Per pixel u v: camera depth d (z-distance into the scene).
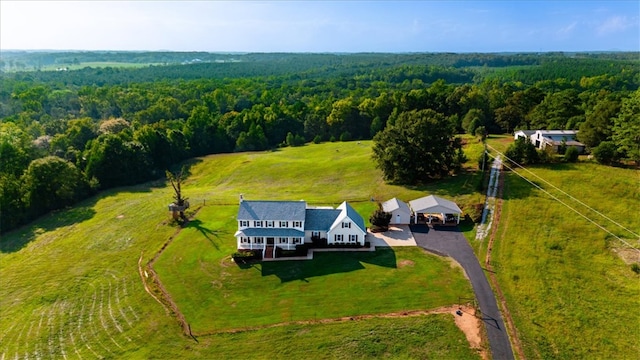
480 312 42.38
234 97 196.12
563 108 104.06
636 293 43.25
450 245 56.22
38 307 48.56
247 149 130.88
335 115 141.38
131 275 53.66
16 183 78.81
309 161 103.62
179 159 119.19
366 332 40.50
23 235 70.81
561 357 36.28
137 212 75.88
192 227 65.88
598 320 40.03
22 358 40.56
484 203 66.19
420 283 47.84
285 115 146.88
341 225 56.84
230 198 79.62
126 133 113.94
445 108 133.38
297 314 43.84
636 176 68.88
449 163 80.56
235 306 45.78
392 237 59.16
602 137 80.94
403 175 79.12
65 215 78.56
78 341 42.44
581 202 62.34
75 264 57.84
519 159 80.88
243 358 38.47
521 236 55.94
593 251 51.06
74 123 120.25
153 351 40.06
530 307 42.56
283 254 54.91
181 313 45.22
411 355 37.50
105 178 96.31
